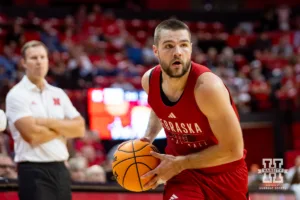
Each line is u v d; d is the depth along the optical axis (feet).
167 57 20.25
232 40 102.99
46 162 26.08
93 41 84.58
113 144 64.34
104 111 63.98
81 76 67.67
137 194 31.60
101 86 67.46
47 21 92.22
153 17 109.60
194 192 21.88
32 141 25.82
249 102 72.59
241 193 22.48
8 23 83.05
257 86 78.23
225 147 20.43
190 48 20.59
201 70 20.66
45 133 26.08
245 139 68.33
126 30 102.22
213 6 121.70
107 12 104.42
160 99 21.61
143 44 96.78
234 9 122.42
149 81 22.09
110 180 41.14
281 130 67.77
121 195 31.24
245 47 99.71
